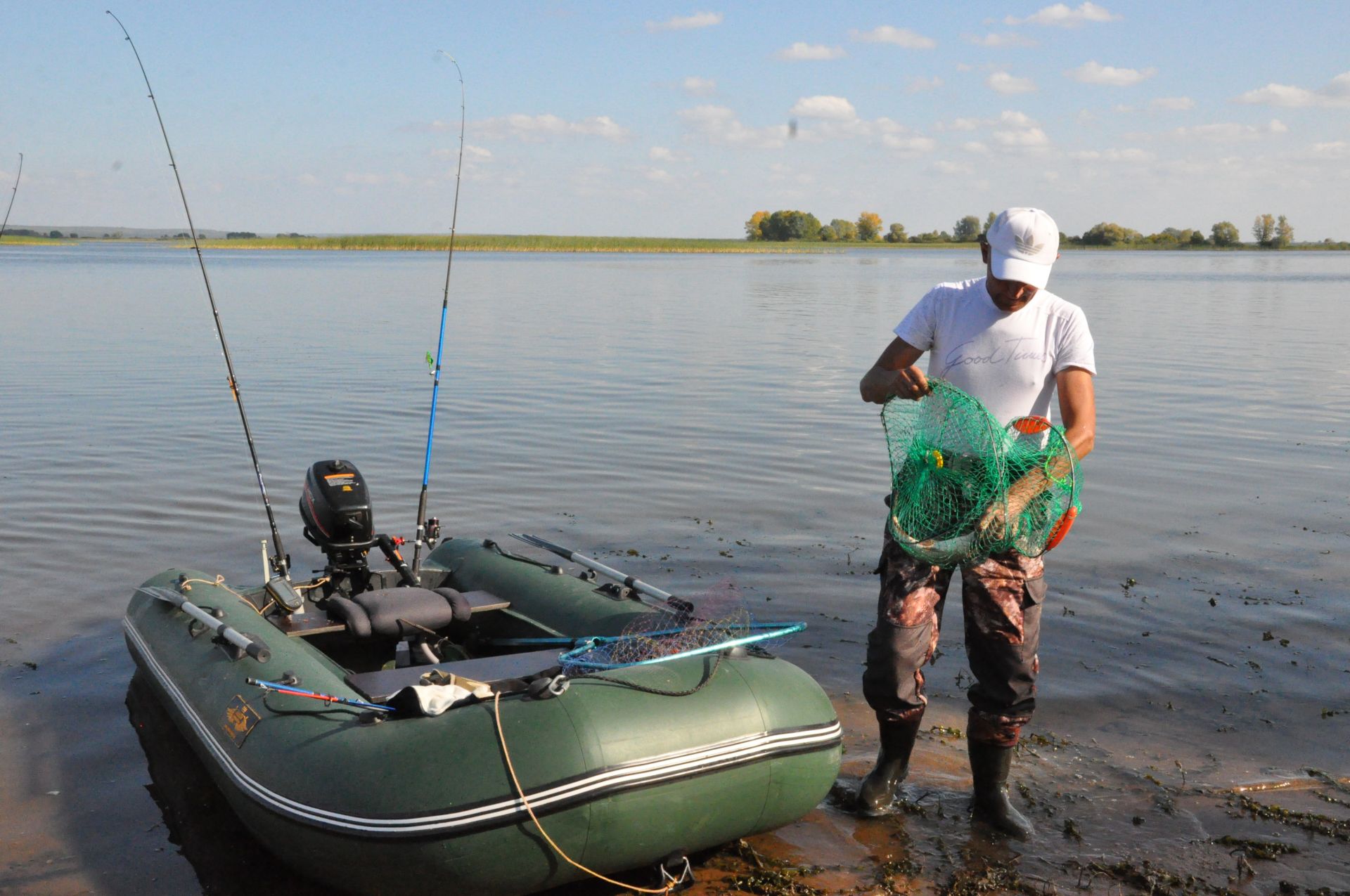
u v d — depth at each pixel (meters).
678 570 6.65
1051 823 3.92
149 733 4.57
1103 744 4.54
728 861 3.68
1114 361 17.03
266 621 4.39
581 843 3.16
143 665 4.57
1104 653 5.46
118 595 6.22
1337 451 10.16
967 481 3.58
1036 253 3.52
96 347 17.41
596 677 3.43
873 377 3.95
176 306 26.53
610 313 25.56
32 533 7.30
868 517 7.92
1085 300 32.72
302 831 3.16
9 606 6.01
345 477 5.14
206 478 8.76
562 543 7.19
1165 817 3.95
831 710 3.65
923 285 40.94
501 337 19.91
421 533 5.44
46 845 3.74
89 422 11.02
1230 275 55.44
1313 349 18.64
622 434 10.75
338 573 5.12
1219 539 7.37
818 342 19.34
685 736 3.30
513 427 11.08
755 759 3.38
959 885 3.51
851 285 40.12
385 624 4.43
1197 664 5.33
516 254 112.38
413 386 13.59
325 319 23.33
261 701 3.59
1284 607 6.07
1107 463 9.69
